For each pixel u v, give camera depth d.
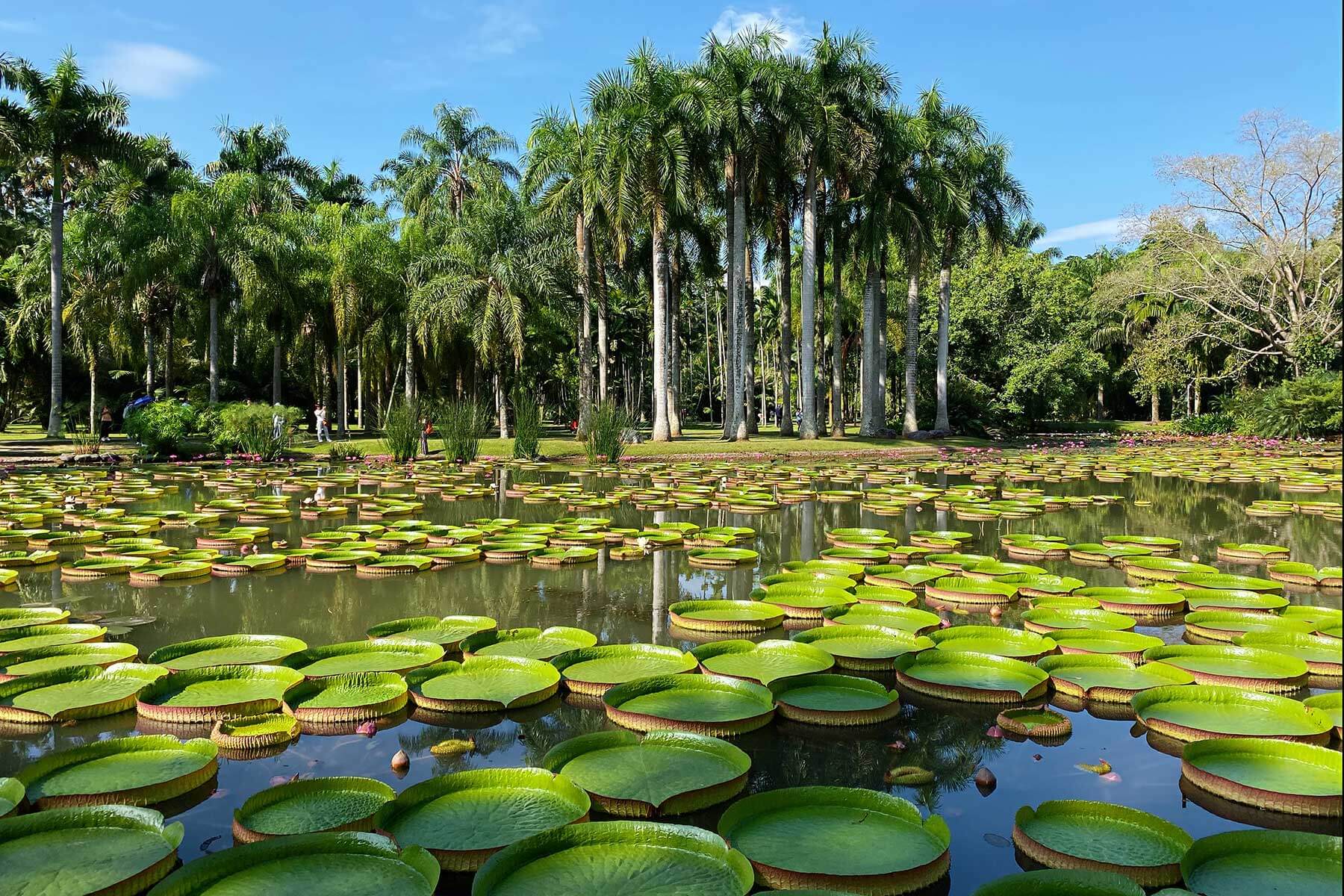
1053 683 4.29
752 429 31.47
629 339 40.69
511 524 9.42
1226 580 6.27
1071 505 11.77
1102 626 5.16
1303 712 3.66
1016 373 30.28
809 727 3.83
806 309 23.56
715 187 22.66
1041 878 2.29
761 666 4.51
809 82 22.44
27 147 19.81
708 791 3.01
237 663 4.50
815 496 12.66
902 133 24.02
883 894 2.42
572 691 4.26
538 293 24.28
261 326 26.72
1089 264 41.91
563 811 2.85
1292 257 26.00
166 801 3.09
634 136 20.75
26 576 6.92
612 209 21.05
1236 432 29.64
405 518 10.50
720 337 41.69
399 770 3.36
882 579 6.52
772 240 26.27
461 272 24.42
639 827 2.60
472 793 2.99
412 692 4.10
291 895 2.32
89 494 11.69
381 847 2.52
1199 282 28.58
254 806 2.88
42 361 29.42
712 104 20.84
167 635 5.27
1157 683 4.19
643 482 15.02
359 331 27.34
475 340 24.53
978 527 9.83
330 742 3.64
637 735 3.52
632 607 6.05
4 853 2.57
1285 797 2.97
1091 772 3.34
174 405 18.80
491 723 3.87
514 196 28.34
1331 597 6.20
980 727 3.81
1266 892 2.33
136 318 25.64
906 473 16.34
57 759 3.22
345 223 28.89
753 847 2.61
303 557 7.47
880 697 4.02
